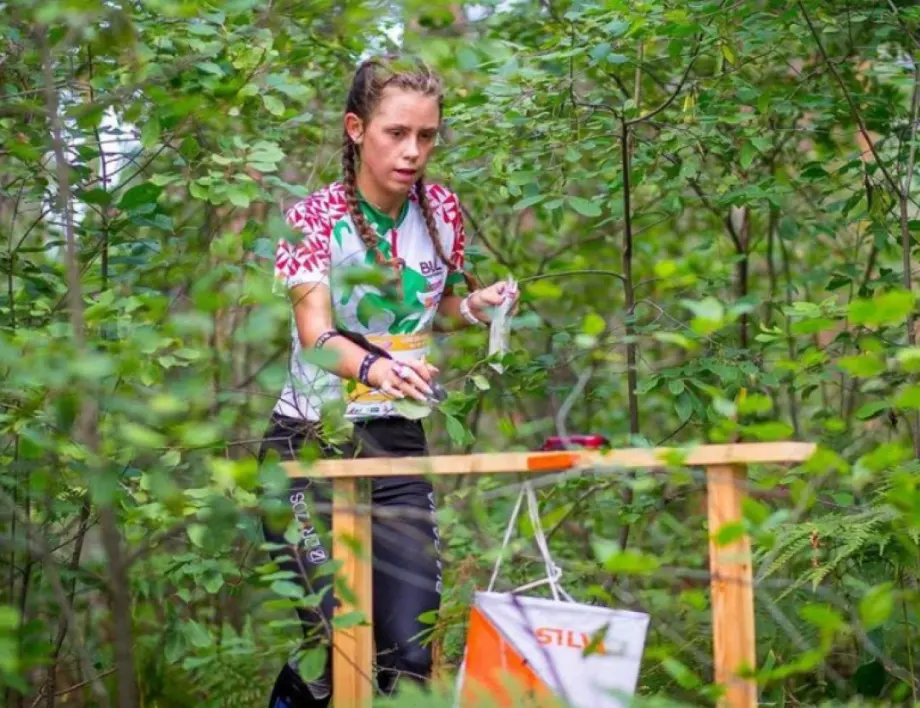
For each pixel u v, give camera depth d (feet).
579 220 35.65
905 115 26.07
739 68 24.76
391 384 17.60
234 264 19.76
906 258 22.70
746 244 30.89
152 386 17.90
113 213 24.39
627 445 17.90
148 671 24.30
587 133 25.61
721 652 15.17
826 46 27.50
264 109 24.56
